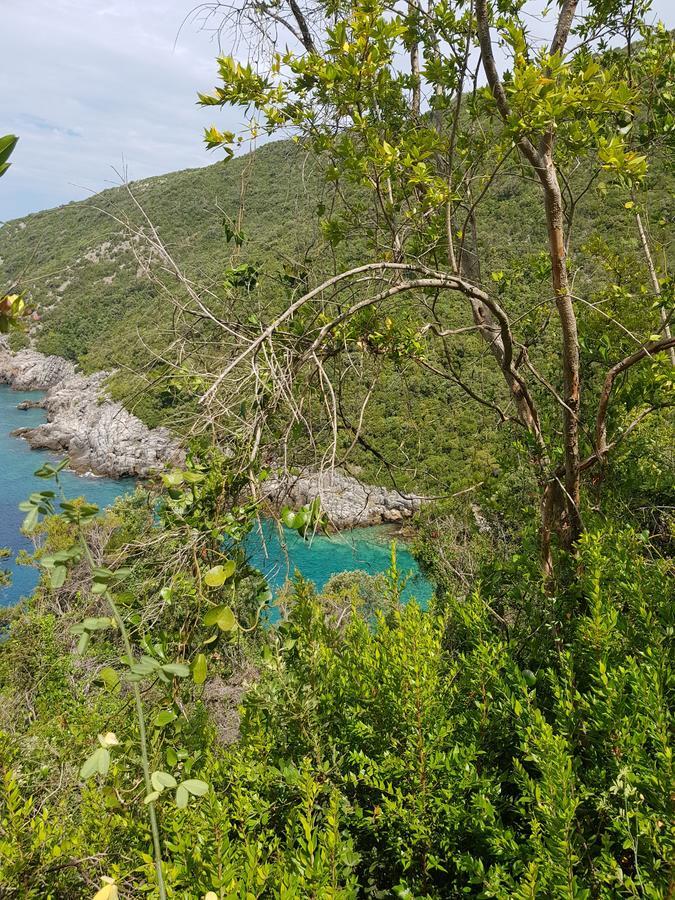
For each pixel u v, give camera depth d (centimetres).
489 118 352
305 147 330
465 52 359
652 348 355
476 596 333
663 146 383
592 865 193
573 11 365
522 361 393
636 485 455
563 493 394
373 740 279
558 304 361
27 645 867
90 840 285
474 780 235
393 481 312
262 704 286
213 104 276
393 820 243
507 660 279
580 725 245
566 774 194
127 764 204
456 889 230
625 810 196
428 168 345
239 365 209
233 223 272
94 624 137
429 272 287
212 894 169
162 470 198
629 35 407
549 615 326
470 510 625
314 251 323
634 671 231
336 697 306
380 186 335
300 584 329
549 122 261
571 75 300
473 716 271
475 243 430
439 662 295
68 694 713
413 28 378
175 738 230
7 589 2506
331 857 186
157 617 174
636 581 298
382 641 330
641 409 432
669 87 375
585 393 510
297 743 284
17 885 250
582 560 335
